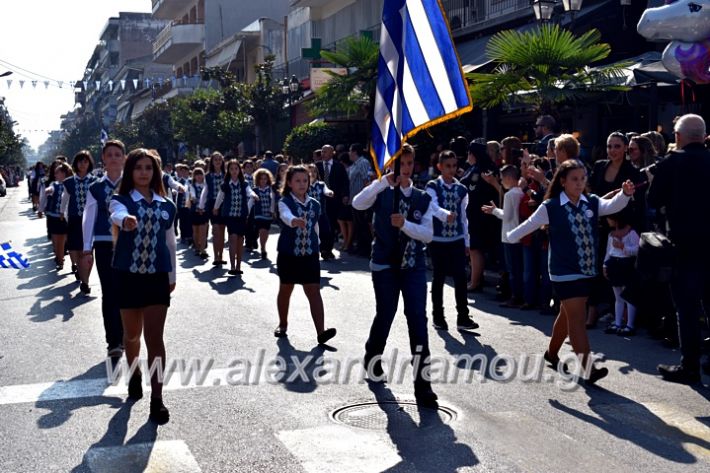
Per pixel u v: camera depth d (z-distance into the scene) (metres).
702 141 6.79
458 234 8.83
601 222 9.12
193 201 16.56
